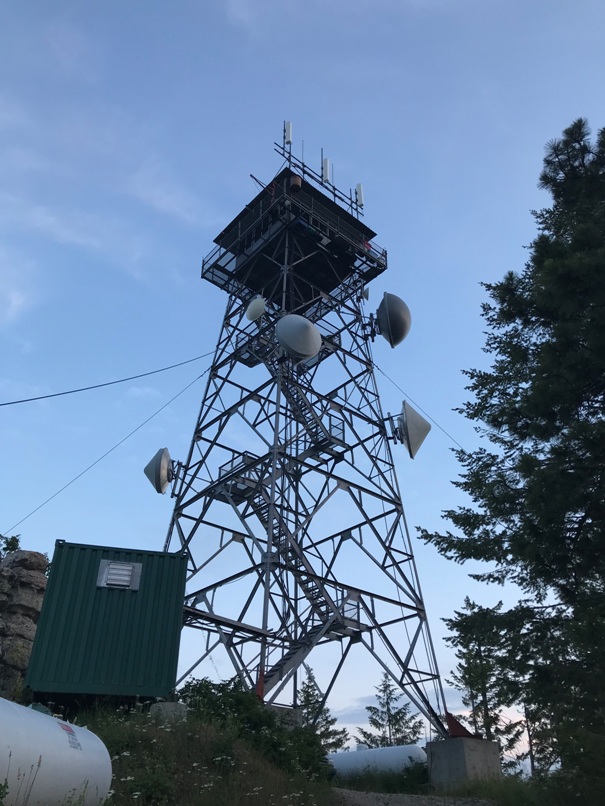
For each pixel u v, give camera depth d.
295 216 28.20
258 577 24.06
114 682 16.81
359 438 26.83
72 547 18.44
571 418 17.17
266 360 27.20
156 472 25.17
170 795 11.58
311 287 30.42
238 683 18.72
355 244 29.56
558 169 21.03
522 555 16.38
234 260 30.59
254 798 12.40
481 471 21.42
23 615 18.97
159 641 17.66
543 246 18.58
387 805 16.16
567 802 16.23
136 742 13.62
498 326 24.53
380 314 28.17
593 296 17.11
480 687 38.25
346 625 24.31
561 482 16.16
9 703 9.52
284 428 28.61
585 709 15.95
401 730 57.12
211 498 25.77
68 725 10.34
